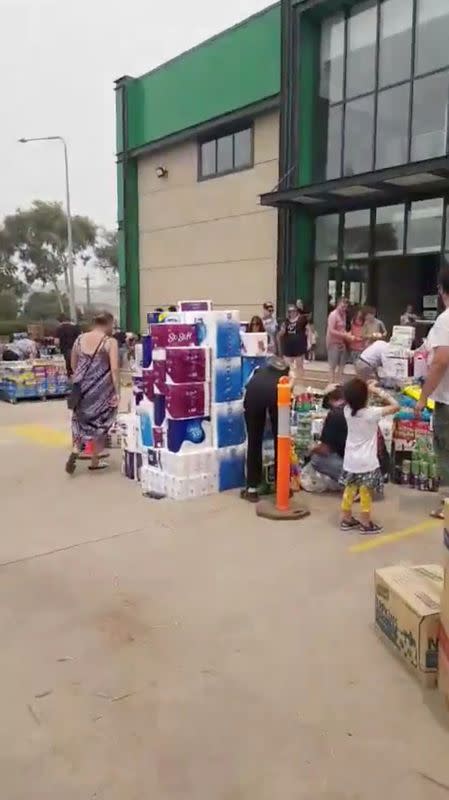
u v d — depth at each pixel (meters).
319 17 15.96
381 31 14.64
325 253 16.70
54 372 13.25
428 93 13.75
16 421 10.70
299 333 12.80
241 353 6.30
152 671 3.16
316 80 16.28
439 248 14.22
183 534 5.08
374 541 4.86
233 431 6.29
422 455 6.16
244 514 5.55
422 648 2.97
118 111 21.97
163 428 6.15
